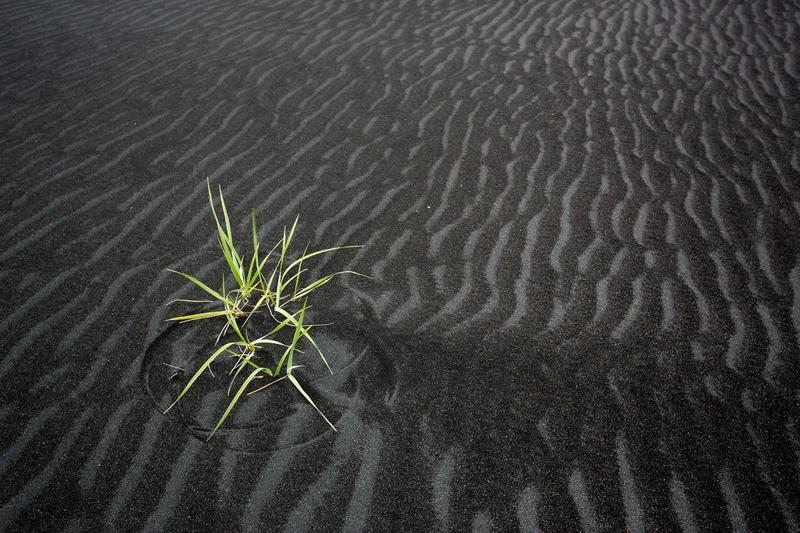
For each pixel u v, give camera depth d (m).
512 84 4.87
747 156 3.92
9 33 5.68
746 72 5.07
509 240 3.15
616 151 3.96
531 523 1.88
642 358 2.47
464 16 6.25
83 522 1.85
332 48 5.49
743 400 2.29
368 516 1.89
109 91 4.67
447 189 3.58
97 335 2.52
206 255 3.03
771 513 1.91
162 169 3.74
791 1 6.61
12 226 3.19
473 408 2.26
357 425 2.18
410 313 2.70
